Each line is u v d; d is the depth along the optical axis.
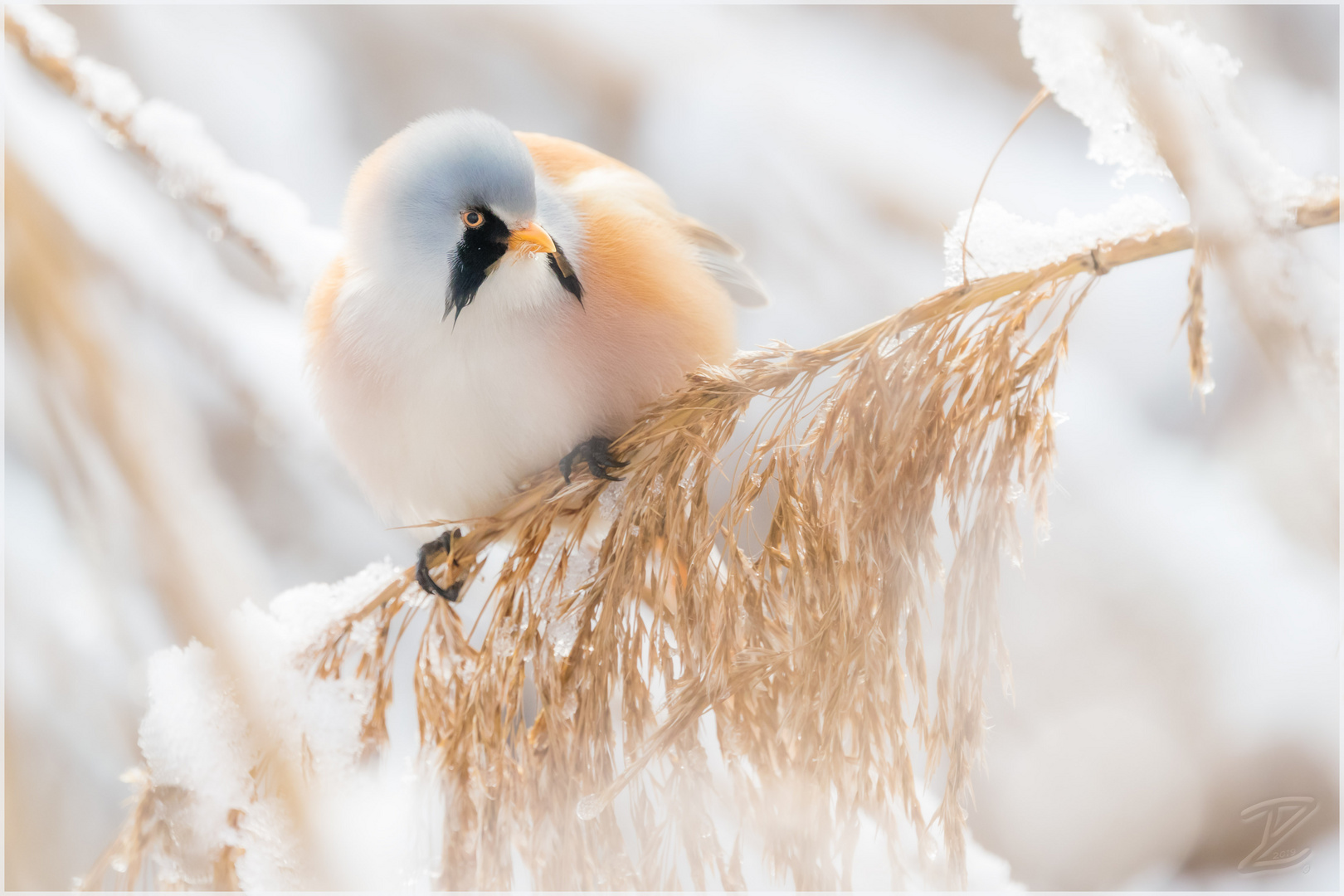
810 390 1.90
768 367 1.90
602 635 1.90
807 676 1.89
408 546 2.07
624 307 1.94
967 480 1.89
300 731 1.91
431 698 1.92
